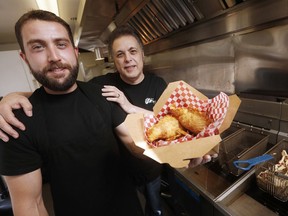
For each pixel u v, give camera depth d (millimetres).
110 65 3326
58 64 634
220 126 533
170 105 687
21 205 635
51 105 704
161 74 2428
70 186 732
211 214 964
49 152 686
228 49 1451
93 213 779
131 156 1173
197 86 1868
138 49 1252
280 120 1100
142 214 1000
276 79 1215
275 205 823
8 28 2619
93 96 778
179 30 1738
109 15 2102
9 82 2357
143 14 1845
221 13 1298
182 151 503
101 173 771
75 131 713
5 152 613
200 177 1045
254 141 1143
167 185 1706
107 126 788
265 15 1108
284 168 835
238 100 570
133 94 1315
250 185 936
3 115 635
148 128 625
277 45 1146
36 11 629
